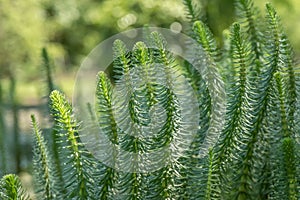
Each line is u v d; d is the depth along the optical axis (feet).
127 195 3.83
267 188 4.01
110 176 3.81
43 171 4.02
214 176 3.84
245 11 4.51
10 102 7.23
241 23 4.51
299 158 3.76
